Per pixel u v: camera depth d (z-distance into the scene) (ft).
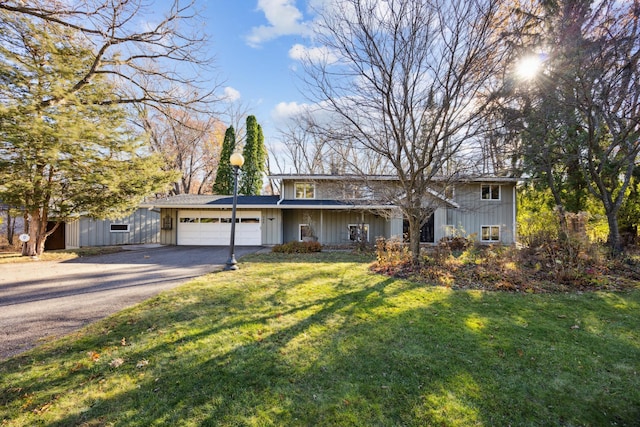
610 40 26.40
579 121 33.06
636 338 12.06
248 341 11.27
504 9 20.74
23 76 27.81
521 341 11.59
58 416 7.16
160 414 7.27
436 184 27.25
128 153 35.99
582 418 7.48
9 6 22.07
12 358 9.92
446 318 13.89
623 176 37.78
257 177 79.00
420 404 7.77
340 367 9.51
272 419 7.14
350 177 28.50
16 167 29.53
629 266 25.64
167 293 17.74
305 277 22.35
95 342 11.12
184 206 48.62
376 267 26.09
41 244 35.86
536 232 27.76
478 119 21.65
